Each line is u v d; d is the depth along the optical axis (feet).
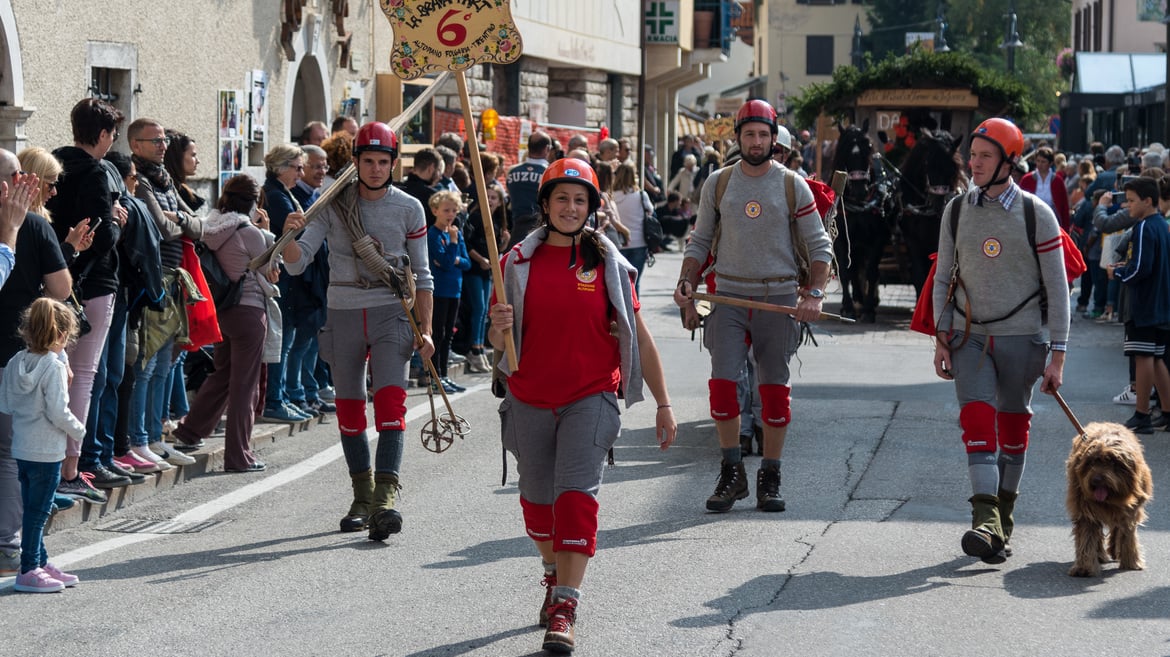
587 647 21.34
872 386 48.60
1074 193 80.74
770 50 320.09
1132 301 40.63
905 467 34.83
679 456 36.76
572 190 21.47
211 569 25.93
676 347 59.82
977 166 25.89
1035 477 33.78
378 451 28.43
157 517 30.17
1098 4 215.10
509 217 54.08
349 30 71.31
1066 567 25.90
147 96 49.65
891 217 68.28
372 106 75.31
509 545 27.58
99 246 28.73
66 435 24.75
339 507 31.07
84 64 45.32
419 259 28.81
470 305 52.42
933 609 23.26
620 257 21.83
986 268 25.94
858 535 28.12
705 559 26.32
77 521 29.48
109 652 21.30
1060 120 154.40
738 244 29.73
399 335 28.66
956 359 26.35
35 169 26.11
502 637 21.86
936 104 79.97
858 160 67.00
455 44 25.36
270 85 60.95
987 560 25.84
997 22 253.03
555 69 121.90
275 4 61.05
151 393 33.71
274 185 37.86
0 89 41.11
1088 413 43.78
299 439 39.09
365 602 23.77
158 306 31.42
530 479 21.98
